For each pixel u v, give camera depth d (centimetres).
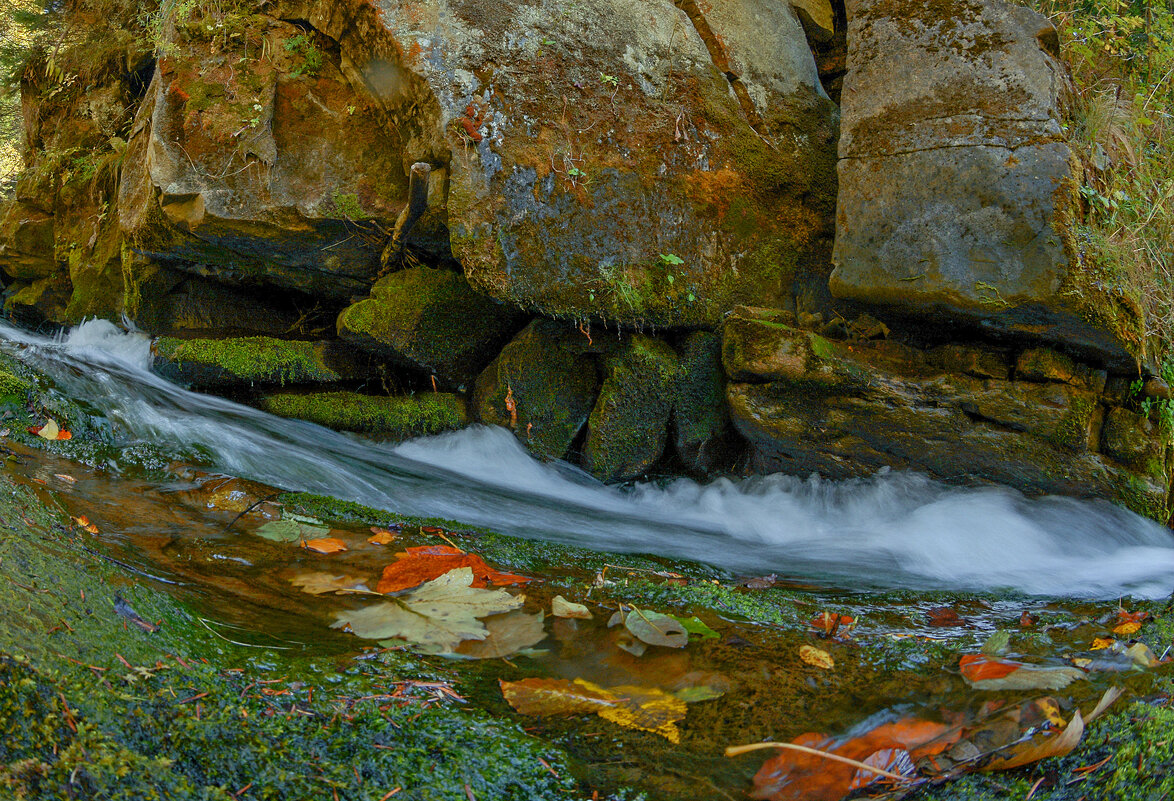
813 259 414
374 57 376
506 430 406
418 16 362
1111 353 334
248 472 335
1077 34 393
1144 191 357
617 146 374
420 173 350
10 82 666
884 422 360
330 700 162
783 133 415
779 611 248
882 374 357
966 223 341
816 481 385
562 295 363
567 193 363
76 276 553
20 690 129
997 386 345
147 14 555
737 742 170
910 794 158
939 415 353
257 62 407
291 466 351
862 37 370
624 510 386
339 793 137
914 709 187
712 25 406
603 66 377
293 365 421
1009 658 215
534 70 365
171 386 418
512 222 355
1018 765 167
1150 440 338
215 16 411
